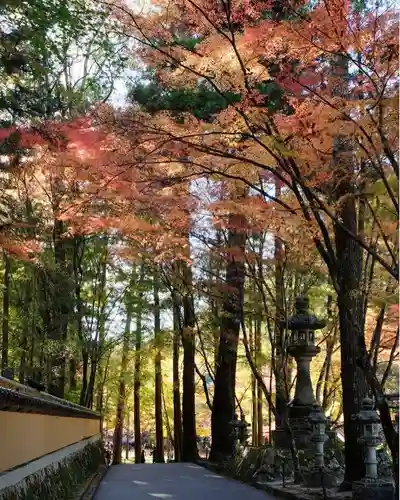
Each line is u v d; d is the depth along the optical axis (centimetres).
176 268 1427
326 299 1706
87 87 1292
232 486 1111
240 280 1236
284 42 575
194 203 840
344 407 908
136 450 2698
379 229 689
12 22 662
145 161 652
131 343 2383
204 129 642
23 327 1644
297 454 1102
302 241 788
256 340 1659
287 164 611
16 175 941
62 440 908
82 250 1719
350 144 633
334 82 610
